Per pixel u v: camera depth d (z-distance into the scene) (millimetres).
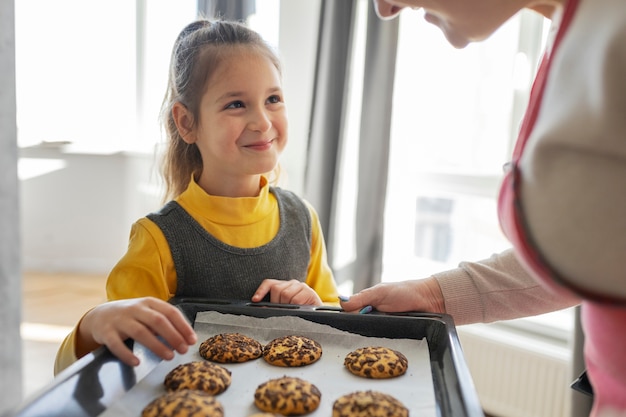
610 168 463
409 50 2473
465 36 632
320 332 946
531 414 2107
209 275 1092
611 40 453
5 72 1676
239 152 1104
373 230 2330
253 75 1104
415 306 953
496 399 2211
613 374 602
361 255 2363
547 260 498
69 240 4055
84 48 3859
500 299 960
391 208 2637
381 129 2270
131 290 1018
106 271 4059
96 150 3926
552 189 488
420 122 2584
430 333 904
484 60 2400
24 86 3893
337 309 970
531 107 571
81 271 4059
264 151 1112
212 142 1121
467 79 2457
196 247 1091
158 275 1044
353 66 2465
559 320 2283
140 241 1071
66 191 3996
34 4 3809
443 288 968
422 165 2617
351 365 853
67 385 615
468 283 968
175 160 1273
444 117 2537
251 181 1192
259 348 920
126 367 727
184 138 1205
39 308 3301
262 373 861
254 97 1104
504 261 992
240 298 1110
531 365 2104
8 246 1775
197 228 1105
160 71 3547
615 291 479
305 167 2484
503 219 573
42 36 3854
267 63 1145
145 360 785
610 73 451
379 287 976
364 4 2438
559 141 483
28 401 558
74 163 3959
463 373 694
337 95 2363
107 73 3855
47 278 3887
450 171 2520
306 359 880
